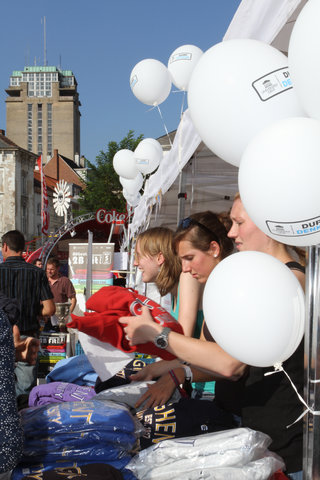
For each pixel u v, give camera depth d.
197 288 2.05
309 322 1.29
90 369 2.56
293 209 1.12
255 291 1.24
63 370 2.56
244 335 1.25
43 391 2.32
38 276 4.61
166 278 2.29
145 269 2.34
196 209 6.97
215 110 1.32
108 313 1.75
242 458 1.42
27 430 1.52
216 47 1.37
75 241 19.09
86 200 29.75
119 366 1.72
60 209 18.17
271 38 1.91
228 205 7.31
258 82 1.26
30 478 1.38
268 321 1.23
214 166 5.47
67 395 2.29
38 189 50.72
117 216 12.56
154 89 3.62
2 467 1.31
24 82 126.50
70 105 126.25
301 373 1.51
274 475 1.47
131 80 3.72
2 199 45.59
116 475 1.41
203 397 2.04
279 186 1.10
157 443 1.58
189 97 1.43
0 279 4.45
